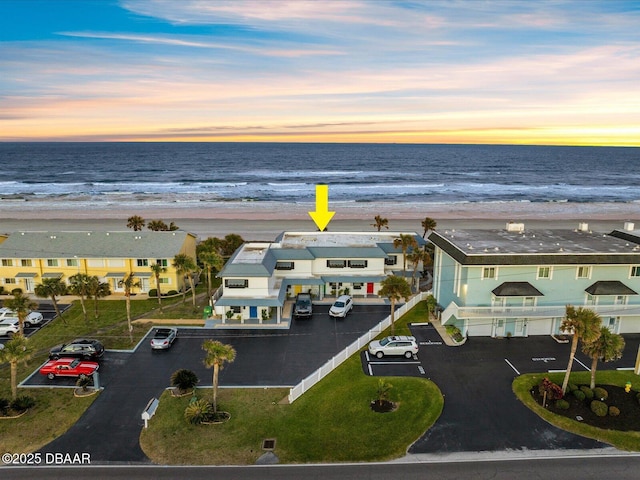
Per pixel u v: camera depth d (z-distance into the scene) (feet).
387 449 88.12
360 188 509.35
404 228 310.04
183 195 450.71
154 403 99.50
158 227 230.27
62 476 80.94
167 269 179.01
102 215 349.61
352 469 82.84
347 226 315.17
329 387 110.83
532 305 136.67
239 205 399.03
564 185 560.20
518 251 136.87
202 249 187.01
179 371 110.32
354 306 165.48
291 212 369.71
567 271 135.54
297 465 84.02
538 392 106.42
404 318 152.76
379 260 175.94
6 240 185.57
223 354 96.78
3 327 144.05
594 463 84.02
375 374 116.57
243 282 151.94
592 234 164.14
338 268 176.14
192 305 167.73
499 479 80.12
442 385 111.14
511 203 419.33
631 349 129.80
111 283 180.24
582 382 110.63
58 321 153.48
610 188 533.55
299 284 168.04
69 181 566.77
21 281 180.75
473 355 126.62
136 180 579.89
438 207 396.37
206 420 96.94
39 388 111.24
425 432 93.20
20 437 92.22
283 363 124.36
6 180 575.79
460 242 149.18
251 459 85.71
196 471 82.33
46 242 184.03
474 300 135.74
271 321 152.35
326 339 139.54
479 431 93.45
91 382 112.68
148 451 87.92
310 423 96.78
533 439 90.89
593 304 137.90
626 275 137.08
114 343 136.56
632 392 105.29
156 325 150.20
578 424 94.58
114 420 98.17
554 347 131.34
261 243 182.39
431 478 80.43
